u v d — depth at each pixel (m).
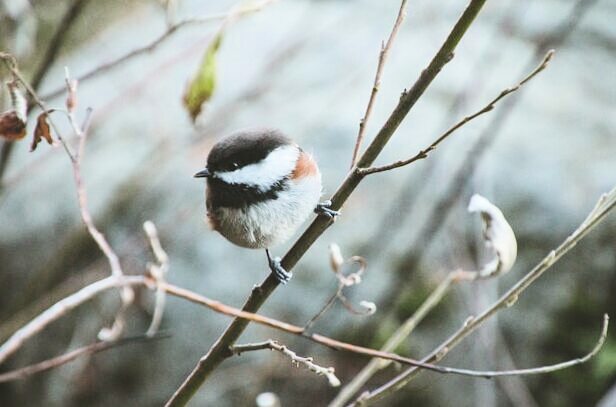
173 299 9.42
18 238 10.25
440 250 9.19
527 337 8.89
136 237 9.52
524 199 9.38
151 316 9.38
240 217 5.68
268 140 5.71
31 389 9.70
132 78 11.41
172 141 10.39
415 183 9.65
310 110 10.77
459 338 4.63
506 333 8.91
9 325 8.34
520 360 8.87
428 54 11.49
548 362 8.84
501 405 8.60
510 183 9.48
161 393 9.31
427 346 8.93
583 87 11.01
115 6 13.13
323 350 9.04
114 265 4.59
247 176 5.61
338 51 11.77
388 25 12.13
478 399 8.10
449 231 9.16
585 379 8.73
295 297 9.27
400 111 4.30
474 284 8.06
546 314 8.92
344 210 9.71
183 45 11.84
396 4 12.64
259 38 12.14
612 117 10.43
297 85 11.19
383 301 9.13
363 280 9.24
